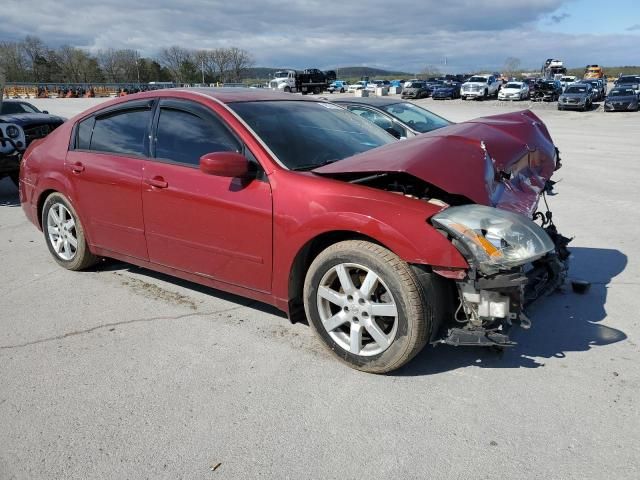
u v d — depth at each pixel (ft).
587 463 8.00
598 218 22.36
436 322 9.89
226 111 12.34
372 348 10.42
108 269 16.61
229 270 12.19
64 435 8.89
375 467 8.05
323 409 9.46
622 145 50.70
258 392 10.00
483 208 9.71
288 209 10.83
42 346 11.84
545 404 9.44
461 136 11.73
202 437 8.79
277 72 181.57
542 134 15.06
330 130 13.46
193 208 12.34
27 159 17.02
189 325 12.76
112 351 11.59
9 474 8.04
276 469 8.05
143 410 9.51
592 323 12.51
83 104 123.75
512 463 8.04
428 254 9.34
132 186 13.53
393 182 10.96
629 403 9.42
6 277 16.06
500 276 9.14
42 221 16.75
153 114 13.66
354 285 10.39
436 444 8.50
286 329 12.50
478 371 10.57
